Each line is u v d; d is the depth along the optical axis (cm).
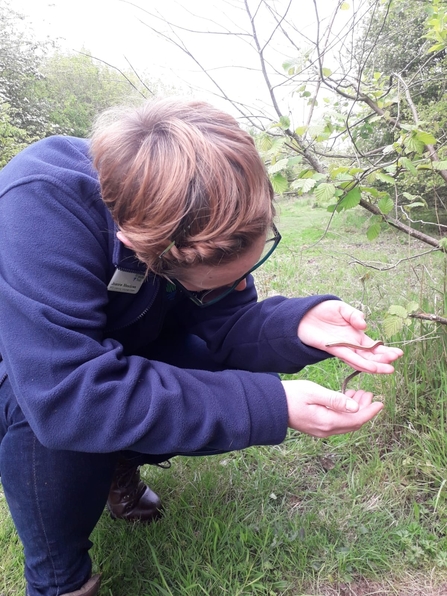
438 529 117
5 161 715
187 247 67
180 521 123
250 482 136
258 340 105
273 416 79
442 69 260
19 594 109
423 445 135
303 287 275
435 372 152
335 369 178
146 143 68
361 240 404
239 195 65
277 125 131
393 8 197
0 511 133
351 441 144
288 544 116
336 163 152
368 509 124
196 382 80
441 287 186
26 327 72
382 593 105
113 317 95
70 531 92
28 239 74
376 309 202
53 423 72
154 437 75
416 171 133
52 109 1041
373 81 173
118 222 73
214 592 106
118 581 111
